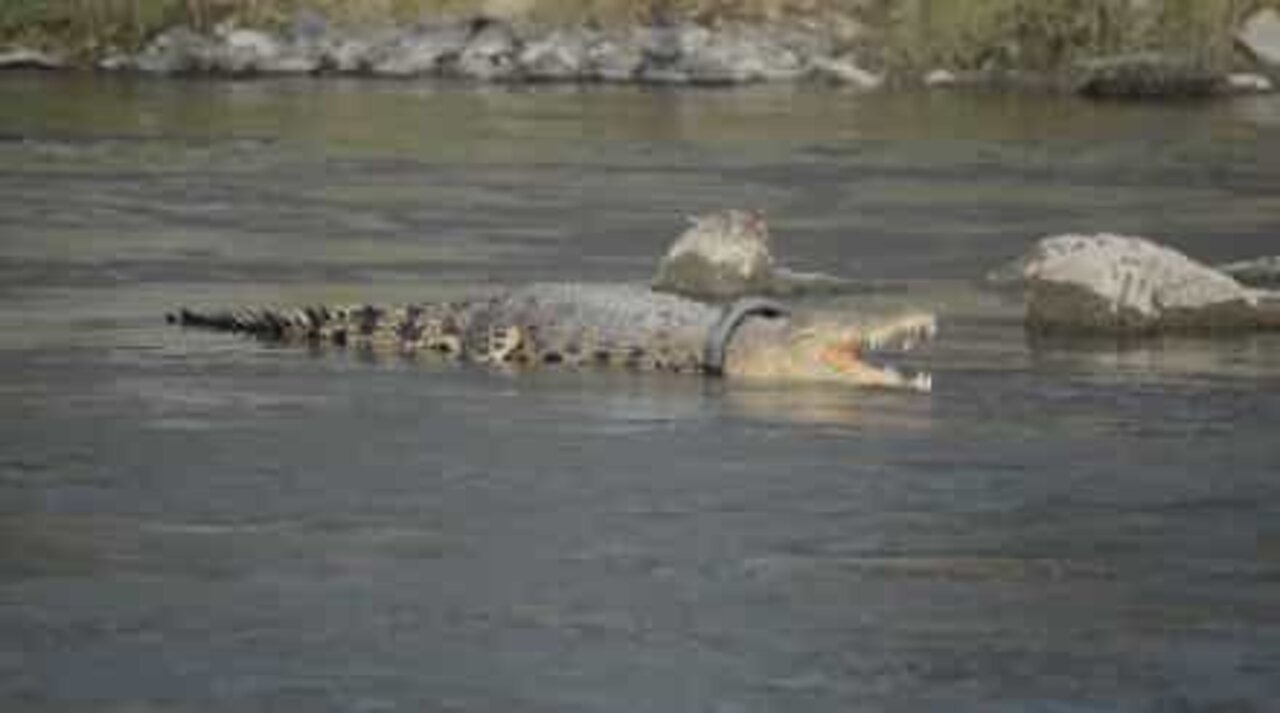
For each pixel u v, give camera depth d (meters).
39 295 97.25
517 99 180.50
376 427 73.62
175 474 67.62
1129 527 63.34
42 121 161.00
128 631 54.75
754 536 62.19
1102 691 51.94
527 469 68.56
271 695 51.25
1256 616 56.56
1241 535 62.69
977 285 103.50
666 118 168.88
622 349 83.94
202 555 60.16
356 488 66.31
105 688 51.50
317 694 51.34
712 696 51.44
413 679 52.19
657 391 79.56
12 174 134.75
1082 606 57.09
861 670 52.94
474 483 66.94
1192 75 193.62
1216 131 166.38
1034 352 87.31
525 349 85.00
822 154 149.75
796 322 82.38
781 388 80.38
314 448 70.81
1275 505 65.56
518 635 54.81
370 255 108.75
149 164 140.00
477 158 145.00
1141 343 89.44
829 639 54.78
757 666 53.09
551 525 62.97
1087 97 191.38
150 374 81.31
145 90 183.62
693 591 57.78
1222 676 52.81
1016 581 58.84
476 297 97.31
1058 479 68.06
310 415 75.25
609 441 72.06
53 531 62.00
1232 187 137.25
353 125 161.25
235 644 54.03
